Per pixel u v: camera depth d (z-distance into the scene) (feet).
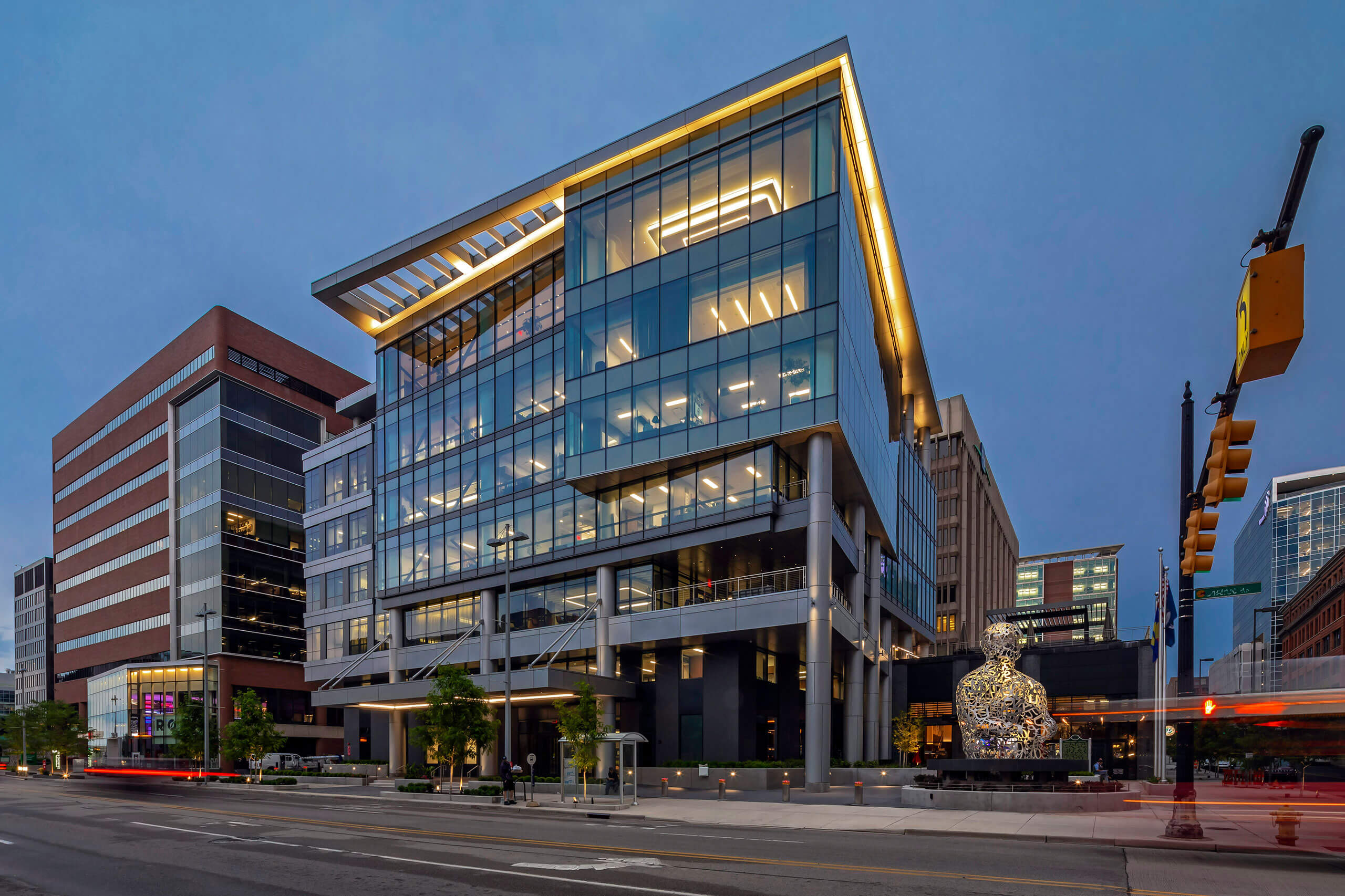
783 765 115.24
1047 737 82.94
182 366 267.80
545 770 140.67
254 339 266.16
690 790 112.78
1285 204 30.12
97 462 307.17
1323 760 66.49
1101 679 166.30
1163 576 129.70
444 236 146.10
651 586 128.26
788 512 112.98
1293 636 355.36
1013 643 84.38
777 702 136.56
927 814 75.36
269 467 263.08
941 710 181.88
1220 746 58.75
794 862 46.83
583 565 133.90
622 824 71.97
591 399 129.18
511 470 148.87
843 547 129.70
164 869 47.01
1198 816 74.90
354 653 186.19
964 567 285.64
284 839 60.18
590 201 133.69
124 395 296.30
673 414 120.16
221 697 234.38
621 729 134.82
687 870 43.88
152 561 268.62
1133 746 158.71
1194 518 49.32
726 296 118.01
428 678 136.36
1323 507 451.12
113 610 284.20
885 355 167.84
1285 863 47.34
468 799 101.96
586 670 138.00
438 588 160.04
